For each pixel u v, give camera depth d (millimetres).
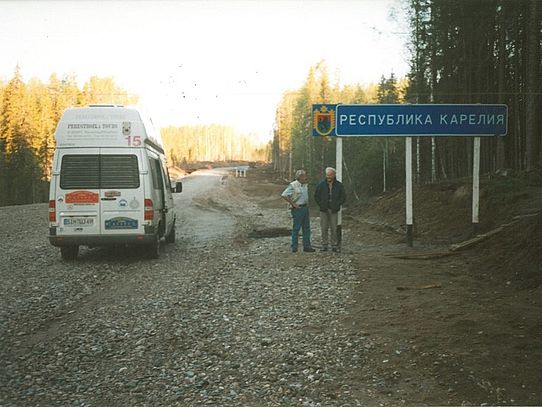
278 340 6340
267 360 5723
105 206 12188
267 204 46625
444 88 28656
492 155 27922
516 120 25922
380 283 8969
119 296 8844
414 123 13195
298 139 74938
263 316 7387
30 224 23266
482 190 15938
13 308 8039
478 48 26891
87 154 12203
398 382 5070
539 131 24000
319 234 17734
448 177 33281
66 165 12195
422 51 28953
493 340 5793
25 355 5977
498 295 7762
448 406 4555
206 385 5137
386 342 6043
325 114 13242
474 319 6543
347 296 8250
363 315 7176
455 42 27281
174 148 141875
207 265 11688
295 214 12906
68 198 12156
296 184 12844
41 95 77750
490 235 11328
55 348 6199
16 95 67625
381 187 48344
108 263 12391
